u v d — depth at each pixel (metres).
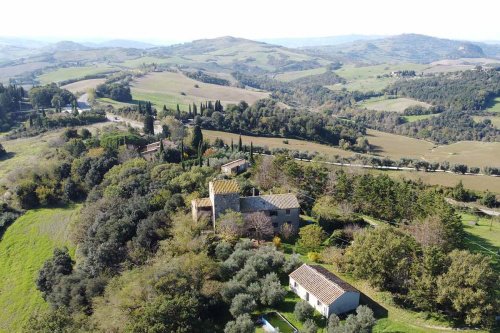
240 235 80.00
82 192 123.94
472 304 52.88
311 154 171.25
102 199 101.31
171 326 52.06
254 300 58.75
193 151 141.62
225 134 192.75
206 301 59.72
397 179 119.69
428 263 57.72
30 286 86.94
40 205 120.62
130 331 52.12
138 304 58.41
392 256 61.00
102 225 88.19
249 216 82.19
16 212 116.94
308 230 77.31
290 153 170.50
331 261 71.06
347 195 97.31
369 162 169.75
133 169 115.12
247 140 188.12
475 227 94.19
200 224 80.00
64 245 99.12
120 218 89.38
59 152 145.00
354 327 50.59
